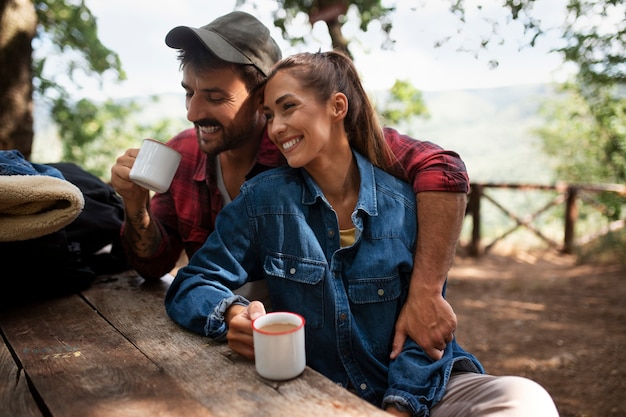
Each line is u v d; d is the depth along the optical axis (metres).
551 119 9.65
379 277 1.32
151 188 1.47
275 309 1.37
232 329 1.15
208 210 1.75
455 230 1.39
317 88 1.32
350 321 1.30
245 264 1.38
